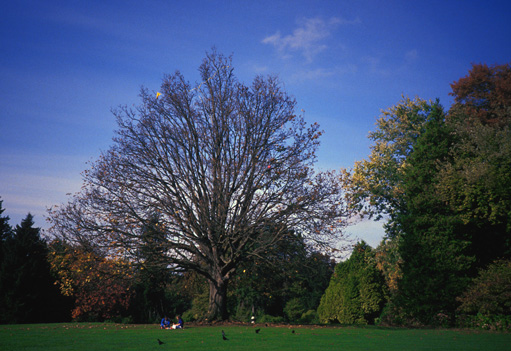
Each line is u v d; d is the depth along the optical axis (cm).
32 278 3434
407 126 3669
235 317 4847
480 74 3919
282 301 5603
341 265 5512
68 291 2894
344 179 3631
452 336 1683
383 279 5081
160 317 4075
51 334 1733
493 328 2127
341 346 1266
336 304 5416
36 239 3622
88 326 2350
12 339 1502
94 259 2445
